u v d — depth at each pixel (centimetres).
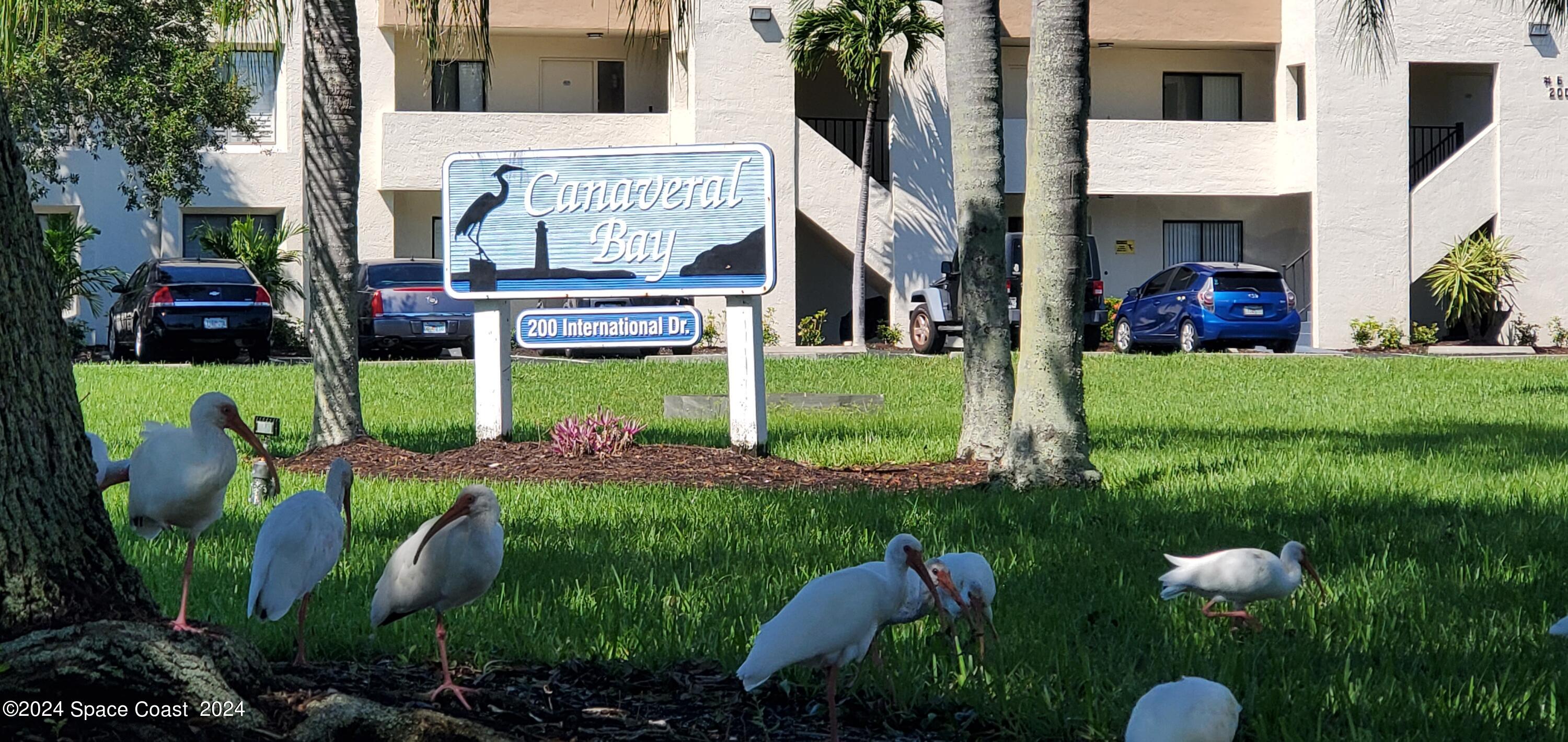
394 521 945
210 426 581
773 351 2992
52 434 496
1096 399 2005
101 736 450
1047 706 543
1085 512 1009
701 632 639
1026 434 1191
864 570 521
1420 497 1079
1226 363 2556
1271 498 1073
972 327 1324
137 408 1709
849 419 1734
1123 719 532
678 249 1328
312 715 467
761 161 1312
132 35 2681
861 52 3000
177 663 459
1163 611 699
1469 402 1916
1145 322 3136
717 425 1639
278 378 2117
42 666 450
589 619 660
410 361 2564
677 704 555
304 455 1327
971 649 615
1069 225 1182
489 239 1357
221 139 2941
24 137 2727
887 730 534
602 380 2186
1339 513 1005
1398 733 522
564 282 1348
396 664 604
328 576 748
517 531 921
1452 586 760
